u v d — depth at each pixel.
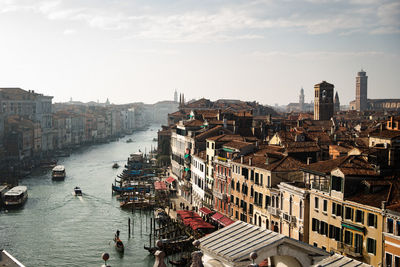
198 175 81.94
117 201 92.62
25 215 80.44
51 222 75.81
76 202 91.31
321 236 44.00
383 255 36.56
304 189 47.22
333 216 42.25
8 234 68.69
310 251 18.73
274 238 18.56
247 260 17.67
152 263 57.19
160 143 165.88
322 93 173.00
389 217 36.03
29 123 177.38
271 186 54.16
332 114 174.62
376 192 39.81
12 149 160.00
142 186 104.31
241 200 62.41
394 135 54.22
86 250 61.62
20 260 57.41
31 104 195.00
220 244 19.25
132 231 70.69
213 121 92.62
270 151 62.69
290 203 49.44
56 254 59.78
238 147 66.00
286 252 18.42
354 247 39.38
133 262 57.50
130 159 161.88
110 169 141.25
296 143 63.31
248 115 97.94
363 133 84.06
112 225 74.25
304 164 53.41
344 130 106.69
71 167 145.88
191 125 95.25
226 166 67.69
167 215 77.44
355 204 39.50
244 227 20.62
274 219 53.06
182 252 57.41
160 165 144.25
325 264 17.78
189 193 88.75
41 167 145.00
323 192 43.84
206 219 72.38
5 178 117.06
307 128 105.44
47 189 105.56
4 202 85.38
